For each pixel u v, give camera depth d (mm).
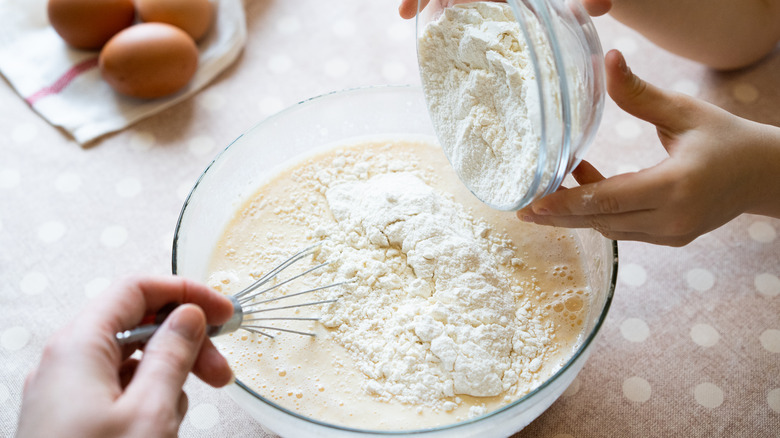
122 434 292
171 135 525
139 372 312
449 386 380
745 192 375
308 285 412
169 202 498
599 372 428
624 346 436
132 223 489
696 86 528
